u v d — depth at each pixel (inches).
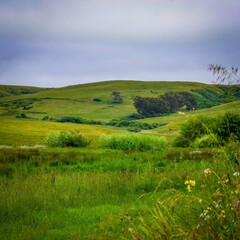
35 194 643.5
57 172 999.6
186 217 237.6
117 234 358.3
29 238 431.5
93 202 625.9
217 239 204.4
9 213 545.0
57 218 517.0
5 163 1133.7
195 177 398.6
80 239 411.2
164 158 1211.2
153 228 233.1
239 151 260.5
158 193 622.2
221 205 220.4
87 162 1206.3
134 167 1110.4
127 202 600.1
